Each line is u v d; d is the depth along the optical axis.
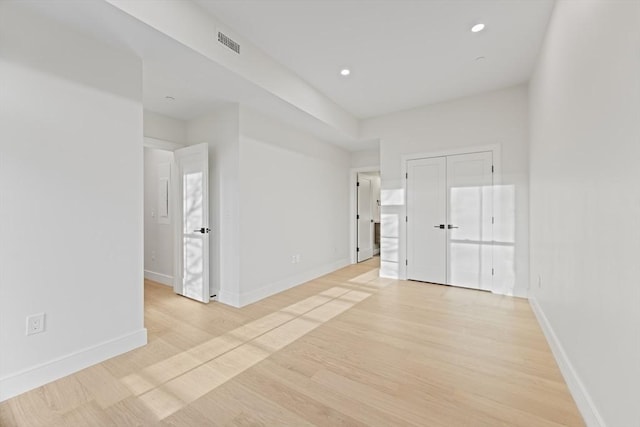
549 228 2.47
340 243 5.62
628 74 1.15
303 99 3.51
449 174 4.19
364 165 5.87
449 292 3.88
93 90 2.04
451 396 1.71
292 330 2.66
